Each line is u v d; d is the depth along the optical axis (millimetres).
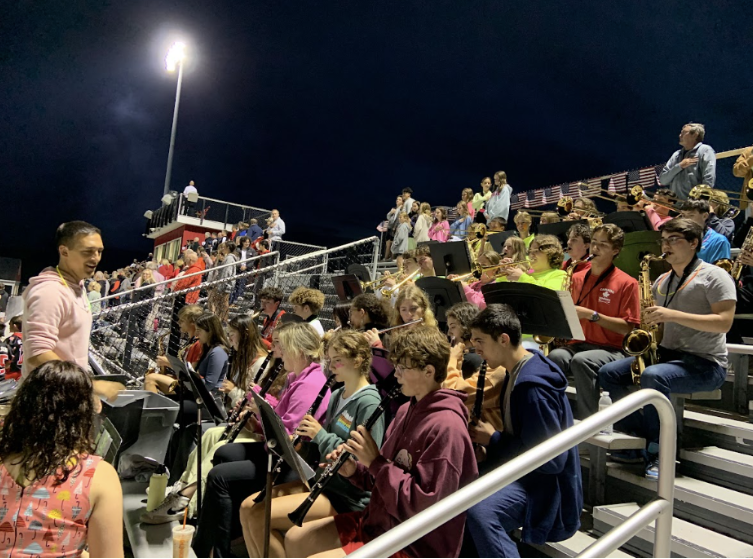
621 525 2004
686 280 3693
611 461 3721
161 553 3365
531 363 2840
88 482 1832
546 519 2668
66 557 1771
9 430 1824
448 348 2574
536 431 2658
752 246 4539
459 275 5957
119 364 8695
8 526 1731
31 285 3469
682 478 3443
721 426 3562
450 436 2305
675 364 3496
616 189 9977
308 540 2652
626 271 5211
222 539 3350
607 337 4281
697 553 2820
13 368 7980
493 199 10469
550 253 4953
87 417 1920
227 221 22156
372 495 2545
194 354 6363
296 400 3613
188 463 4445
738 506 2955
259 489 3465
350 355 3170
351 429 3014
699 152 6715
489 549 2531
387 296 6777
